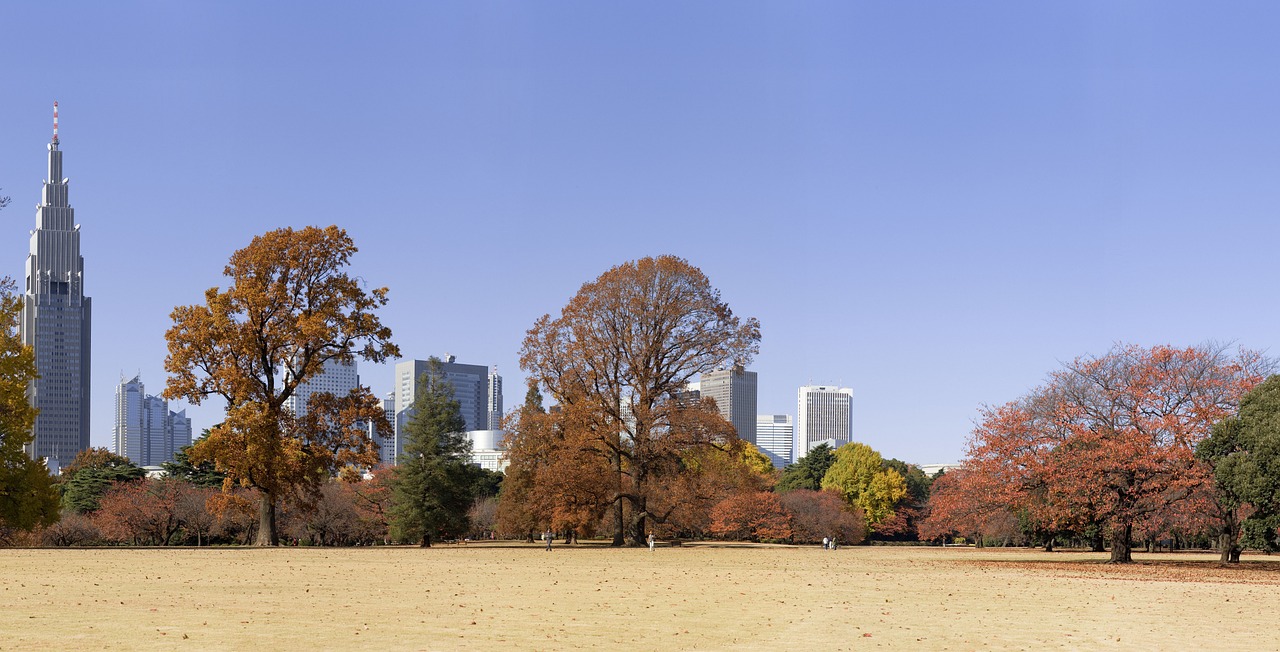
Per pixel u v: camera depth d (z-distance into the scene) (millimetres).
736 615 22984
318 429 56312
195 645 17266
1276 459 43188
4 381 52625
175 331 53062
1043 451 50250
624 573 37156
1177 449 47531
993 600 27516
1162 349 50281
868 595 28609
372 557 46188
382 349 56938
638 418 59625
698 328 60938
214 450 52656
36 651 16375
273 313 54750
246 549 52625
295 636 18547
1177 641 19641
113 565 37094
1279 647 18938
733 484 59969
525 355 61812
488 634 19234
